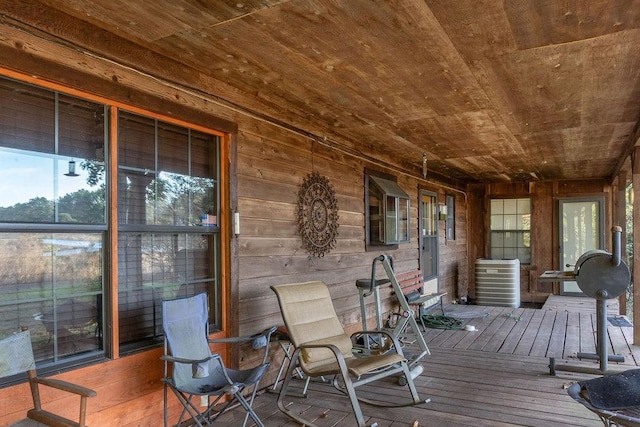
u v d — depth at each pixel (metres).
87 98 2.52
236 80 3.36
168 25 2.46
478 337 5.43
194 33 2.56
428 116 4.27
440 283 8.30
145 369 2.77
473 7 2.21
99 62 2.54
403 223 6.52
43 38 2.28
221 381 2.79
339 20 2.36
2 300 2.16
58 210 2.39
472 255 10.06
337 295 4.89
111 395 2.56
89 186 2.54
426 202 7.91
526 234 9.64
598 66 2.98
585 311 7.12
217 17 2.35
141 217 2.85
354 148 5.33
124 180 2.75
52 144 2.38
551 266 9.41
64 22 2.36
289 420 3.08
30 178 2.28
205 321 2.96
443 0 2.14
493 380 3.83
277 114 3.99
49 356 2.34
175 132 3.13
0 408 2.08
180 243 3.15
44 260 2.34
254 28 2.48
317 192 4.59
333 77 3.25
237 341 3.01
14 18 2.16
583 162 7.02
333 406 3.29
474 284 9.88
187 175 3.21
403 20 2.35
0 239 2.17
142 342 2.82
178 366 2.70
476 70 3.07
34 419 1.96
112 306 2.59
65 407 2.33
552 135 5.06
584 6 2.19
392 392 3.58
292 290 3.41
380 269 5.89
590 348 4.81
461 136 5.14
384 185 5.84
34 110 2.32
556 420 2.98
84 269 2.52
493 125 4.62
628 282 3.70
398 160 6.57
